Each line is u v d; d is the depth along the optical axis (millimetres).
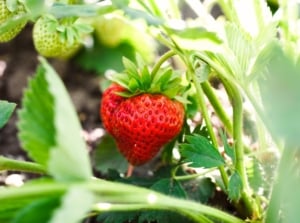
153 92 156
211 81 200
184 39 131
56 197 79
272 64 84
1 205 89
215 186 176
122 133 158
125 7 109
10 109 142
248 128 185
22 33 302
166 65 169
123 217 159
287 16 127
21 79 282
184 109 162
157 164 200
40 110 86
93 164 221
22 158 245
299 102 72
